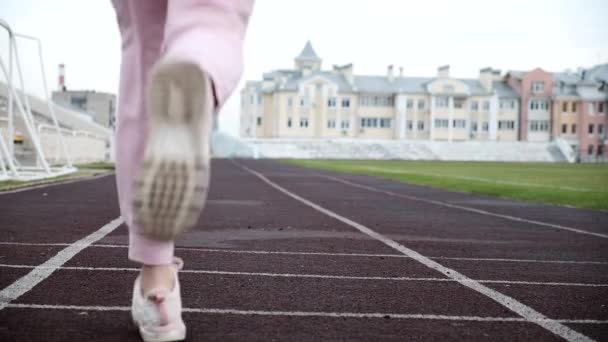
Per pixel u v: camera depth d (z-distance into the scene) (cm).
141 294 248
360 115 9450
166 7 214
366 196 1557
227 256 531
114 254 514
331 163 5428
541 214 1145
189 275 425
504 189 1814
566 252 632
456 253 600
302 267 480
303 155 8512
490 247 659
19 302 326
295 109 9325
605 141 9588
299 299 356
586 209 1294
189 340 260
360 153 8625
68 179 1877
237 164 4806
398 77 9781
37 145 1881
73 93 8038
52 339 258
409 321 310
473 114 9619
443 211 1160
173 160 164
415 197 1564
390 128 9531
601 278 466
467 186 1983
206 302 339
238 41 183
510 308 346
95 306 321
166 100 163
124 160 221
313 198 1432
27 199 1140
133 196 169
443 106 9444
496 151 8850
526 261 556
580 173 3703
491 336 284
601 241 743
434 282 426
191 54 166
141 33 214
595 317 328
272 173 3033
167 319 246
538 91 9638
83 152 3922
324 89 9312
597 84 9706
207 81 163
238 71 178
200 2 178
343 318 312
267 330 283
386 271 471
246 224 833
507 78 10075
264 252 565
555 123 9550
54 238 617
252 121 10075
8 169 2177
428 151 8738
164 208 169
